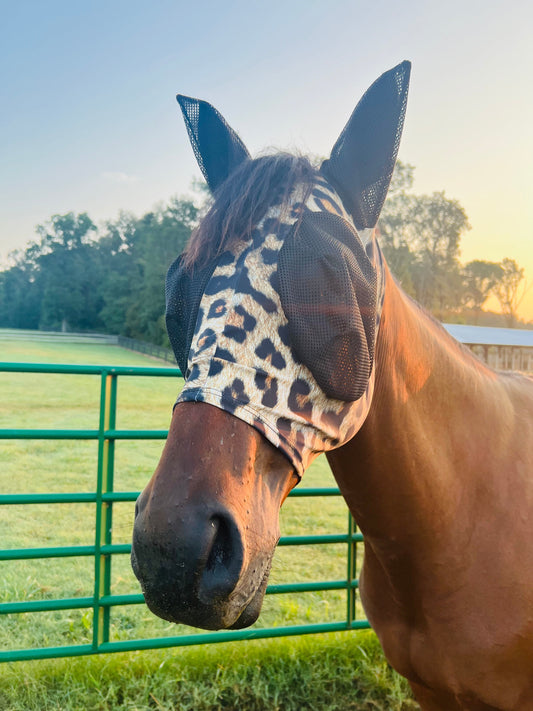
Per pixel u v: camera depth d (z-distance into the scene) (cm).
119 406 1639
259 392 96
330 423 105
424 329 144
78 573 453
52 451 1007
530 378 193
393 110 110
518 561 145
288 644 317
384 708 276
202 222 111
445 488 142
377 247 125
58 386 2155
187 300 109
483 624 145
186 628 354
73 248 7038
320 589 294
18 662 297
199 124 136
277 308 99
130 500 270
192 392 95
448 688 153
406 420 134
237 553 89
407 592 153
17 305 7144
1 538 532
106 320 6191
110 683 278
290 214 104
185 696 277
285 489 101
